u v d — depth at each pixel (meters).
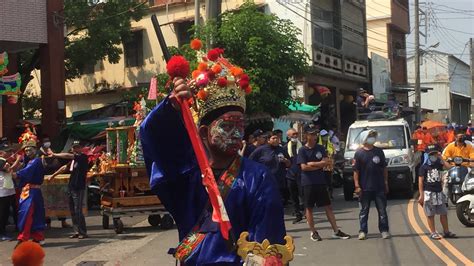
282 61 15.16
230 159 3.04
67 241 10.71
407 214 12.79
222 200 2.83
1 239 11.09
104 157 12.01
